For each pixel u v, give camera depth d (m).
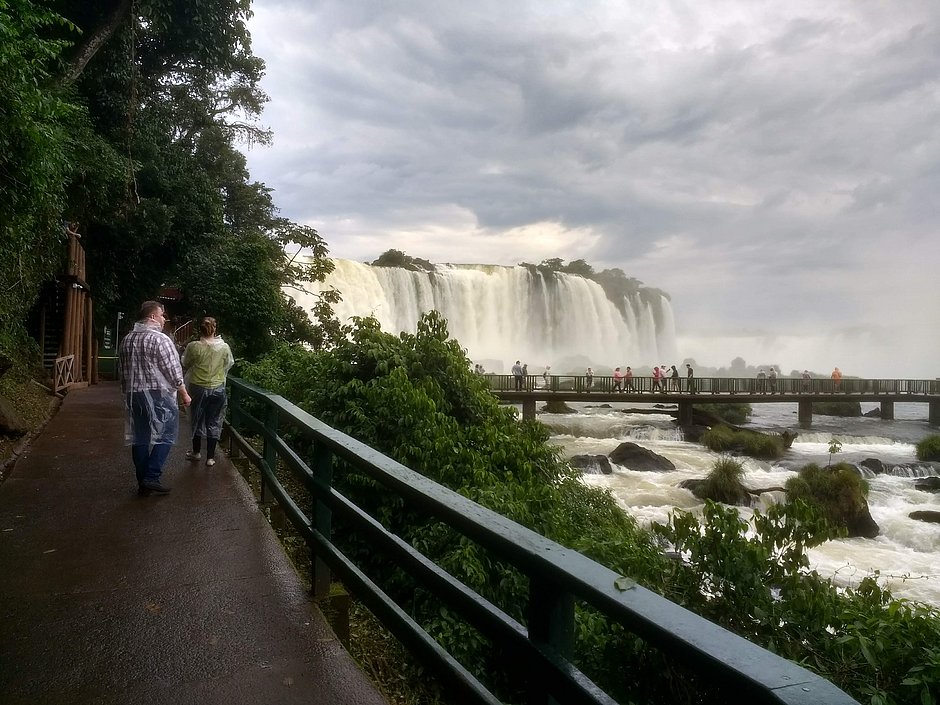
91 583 3.63
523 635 1.64
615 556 5.18
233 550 4.17
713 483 15.96
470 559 4.78
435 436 6.59
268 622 3.17
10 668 2.72
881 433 31.34
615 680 4.23
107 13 15.72
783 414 40.78
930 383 37.88
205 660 2.80
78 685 2.60
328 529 3.48
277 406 4.58
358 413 7.02
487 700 1.79
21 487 5.68
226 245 16.92
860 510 14.10
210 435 6.54
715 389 32.59
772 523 5.04
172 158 21.42
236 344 13.61
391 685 3.82
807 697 0.92
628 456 19.88
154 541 4.32
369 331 8.04
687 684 3.97
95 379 18.50
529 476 7.08
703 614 4.43
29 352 13.38
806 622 4.23
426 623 4.70
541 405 33.81
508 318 57.50
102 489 5.62
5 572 3.77
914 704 3.47
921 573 11.68
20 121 7.13
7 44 6.81
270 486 4.71
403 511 6.02
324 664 2.78
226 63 21.27
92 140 14.45
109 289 21.23
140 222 19.59
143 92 20.59
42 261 12.91
